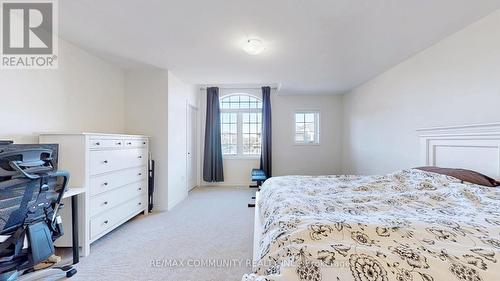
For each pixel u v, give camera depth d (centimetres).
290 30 239
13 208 148
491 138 194
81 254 227
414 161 302
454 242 94
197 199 453
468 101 224
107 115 342
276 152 588
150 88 380
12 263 149
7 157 146
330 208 143
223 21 222
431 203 153
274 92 587
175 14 210
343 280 80
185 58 323
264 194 224
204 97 592
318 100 584
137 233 283
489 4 189
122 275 195
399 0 186
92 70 311
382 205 149
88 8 202
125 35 253
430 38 253
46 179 167
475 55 217
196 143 581
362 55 305
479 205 142
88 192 235
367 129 440
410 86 311
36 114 234
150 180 370
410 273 80
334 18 215
